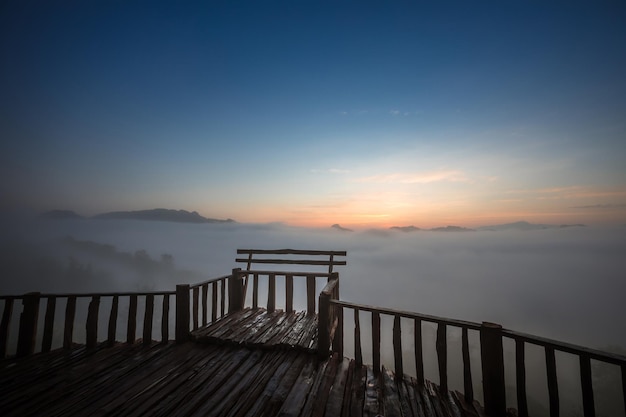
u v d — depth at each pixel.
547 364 3.33
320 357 4.89
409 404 3.87
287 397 3.87
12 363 4.96
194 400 3.81
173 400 3.81
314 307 7.23
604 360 2.93
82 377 4.44
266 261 7.98
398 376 4.41
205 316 6.43
